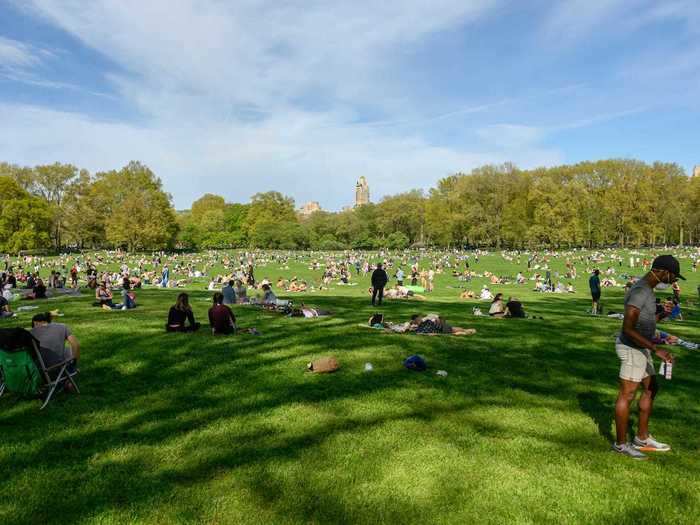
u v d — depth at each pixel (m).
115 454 6.07
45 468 5.68
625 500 5.13
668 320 19.92
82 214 110.38
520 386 9.20
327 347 12.04
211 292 31.23
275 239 148.62
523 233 108.62
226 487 5.30
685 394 8.88
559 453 6.22
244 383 9.14
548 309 22.97
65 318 15.77
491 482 5.45
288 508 4.92
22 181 110.50
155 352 11.22
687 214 104.19
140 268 60.84
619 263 68.06
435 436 6.70
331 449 6.25
